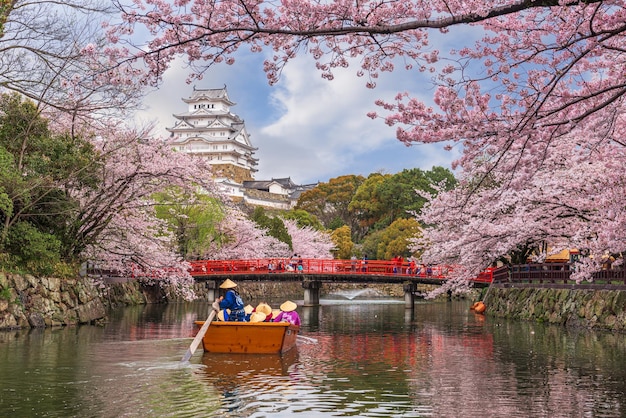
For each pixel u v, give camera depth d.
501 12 6.89
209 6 7.91
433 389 8.91
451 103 8.14
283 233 53.00
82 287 20.41
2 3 14.68
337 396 8.34
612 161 12.98
